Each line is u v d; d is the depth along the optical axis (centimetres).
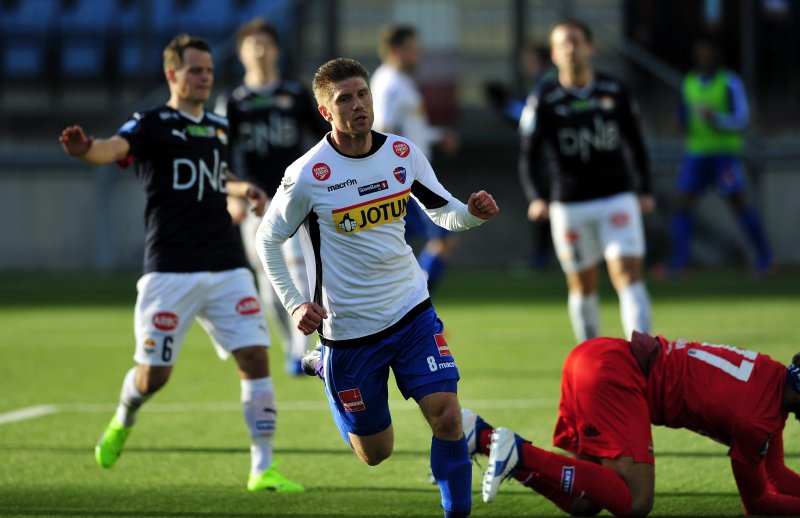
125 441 2139
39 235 6266
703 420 1575
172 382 2930
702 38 6209
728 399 1553
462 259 6412
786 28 6091
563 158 2938
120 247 6256
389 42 3497
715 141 5231
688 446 2088
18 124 6406
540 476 1544
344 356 1543
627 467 1561
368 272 1523
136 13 6906
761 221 6003
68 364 3228
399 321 1526
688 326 3700
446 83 6550
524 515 1661
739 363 1582
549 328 3819
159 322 1881
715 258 6138
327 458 2056
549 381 2805
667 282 5253
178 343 1898
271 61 2947
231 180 2030
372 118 1497
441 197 1570
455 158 6469
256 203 2005
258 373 1875
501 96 5559
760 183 6022
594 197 2911
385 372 1548
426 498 1769
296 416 2447
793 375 1541
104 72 6750
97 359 3312
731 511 1659
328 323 1549
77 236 6269
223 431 2306
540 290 5047
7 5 6900
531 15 6475
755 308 4188
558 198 2967
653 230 6203
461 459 1495
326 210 1515
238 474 1942
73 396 2722
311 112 2970
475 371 2967
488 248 6412
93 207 6253
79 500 1766
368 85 1496
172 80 1947
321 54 6438
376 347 1528
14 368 3155
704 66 5178
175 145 1905
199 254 1894
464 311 4331
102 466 1939
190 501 1761
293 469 1975
